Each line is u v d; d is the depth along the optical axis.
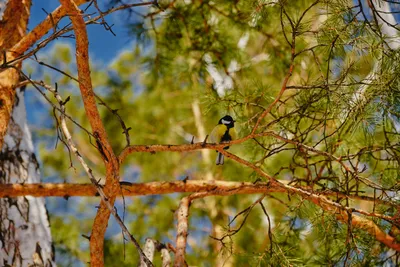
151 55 11.62
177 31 10.88
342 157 6.63
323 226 6.87
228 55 11.02
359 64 6.23
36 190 7.67
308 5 9.73
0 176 8.88
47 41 5.76
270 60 10.74
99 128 5.73
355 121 6.04
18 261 8.51
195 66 11.29
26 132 9.60
